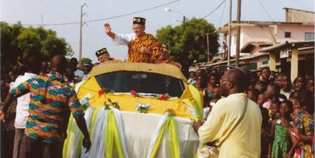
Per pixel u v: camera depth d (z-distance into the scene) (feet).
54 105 27.96
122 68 34.99
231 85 22.79
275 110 35.81
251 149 22.35
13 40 194.80
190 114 31.48
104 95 32.86
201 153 23.07
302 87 40.75
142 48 37.14
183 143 30.17
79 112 27.96
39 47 203.10
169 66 35.12
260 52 103.55
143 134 30.19
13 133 35.94
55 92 27.96
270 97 37.09
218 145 22.71
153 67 35.01
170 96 33.99
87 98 32.04
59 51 211.20
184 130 30.42
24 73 33.24
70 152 30.27
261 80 47.24
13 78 47.01
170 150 30.09
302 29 178.91
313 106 32.94
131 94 33.30
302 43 78.64
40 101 28.02
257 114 22.65
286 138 34.65
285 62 90.84
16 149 33.37
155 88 34.32
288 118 34.91
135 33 37.73
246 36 184.14
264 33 183.11
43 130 27.89
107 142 30.12
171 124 30.22
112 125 30.22
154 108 31.73
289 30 179.63
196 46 211.00
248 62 120.16
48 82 28.07
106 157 30.04
